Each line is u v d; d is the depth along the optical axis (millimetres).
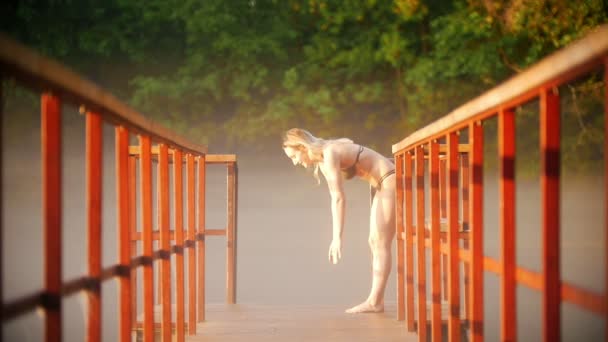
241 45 26531
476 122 5098
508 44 23516
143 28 28609
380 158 10266
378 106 27672
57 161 3590
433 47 26609
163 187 6945
